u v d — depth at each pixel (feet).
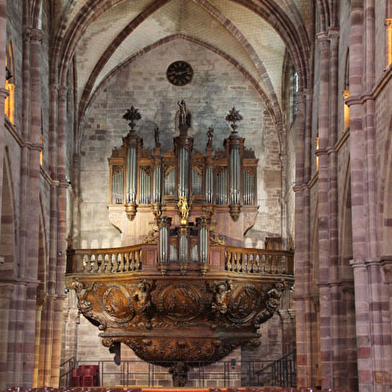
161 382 137.39
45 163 119.24
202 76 156.97
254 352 145.59
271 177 152.97
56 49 124.26
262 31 146.41
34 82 104.94
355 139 86.38
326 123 108.17
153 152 153.07
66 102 136.26
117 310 131.03
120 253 131.03
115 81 156.46
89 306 131.75
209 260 127.13
